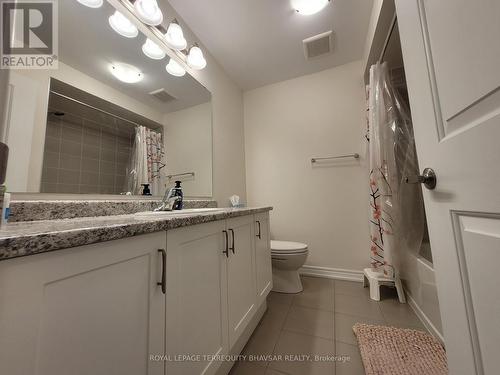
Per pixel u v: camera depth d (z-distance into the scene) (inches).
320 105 93.4
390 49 67.3
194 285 31.3
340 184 89.0
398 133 64.9
